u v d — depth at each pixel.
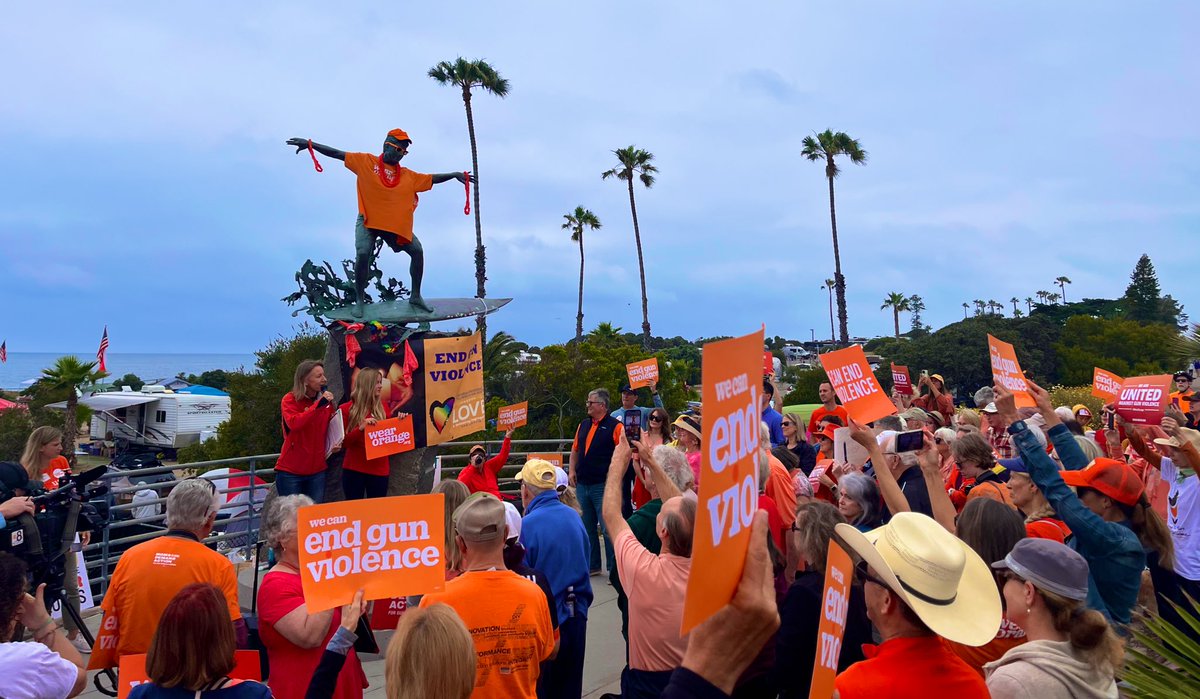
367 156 9.72
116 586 3.65
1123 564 3.46
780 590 4.01
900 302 112.06
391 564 3.02
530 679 3.18
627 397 8.39
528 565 4.28
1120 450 7.37
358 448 7.88
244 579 8.05
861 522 4.28
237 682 2.71
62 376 33.25
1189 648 3.02
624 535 3.61
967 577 2.51
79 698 5.29
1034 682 2.43
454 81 42.00
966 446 5.19
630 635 3.47
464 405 8.31
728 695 1.51
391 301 10.13
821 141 47.94
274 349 30.36
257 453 27.80
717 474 1.33
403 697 2.47
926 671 2.21
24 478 4.77
